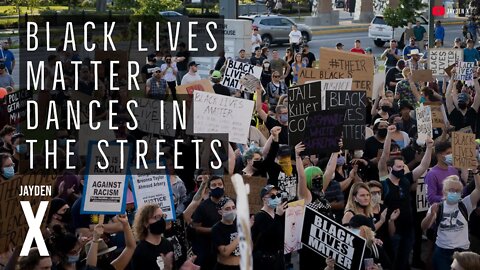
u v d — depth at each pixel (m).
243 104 12.75
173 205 10.60
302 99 12.39
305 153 11.77
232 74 17.89
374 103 17.98
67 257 8.84
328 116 11.86
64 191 11.45
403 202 11.92
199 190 11.02
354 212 10.78
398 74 23.62
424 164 12.72
